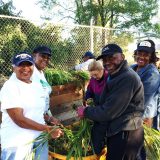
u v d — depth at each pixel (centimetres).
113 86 268
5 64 755
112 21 2127
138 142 284
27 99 266
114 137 279
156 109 353
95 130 292
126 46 980
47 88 353
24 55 266
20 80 267
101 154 303
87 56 652
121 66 268
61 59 787
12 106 257
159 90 345
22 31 796
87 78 462
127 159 282
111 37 920
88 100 381
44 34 796
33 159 277
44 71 430
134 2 2000
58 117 425
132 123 273
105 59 272
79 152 291
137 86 267
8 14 1139
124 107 266
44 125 275
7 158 270
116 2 2047
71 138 306
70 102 446
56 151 310
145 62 341
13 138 265
